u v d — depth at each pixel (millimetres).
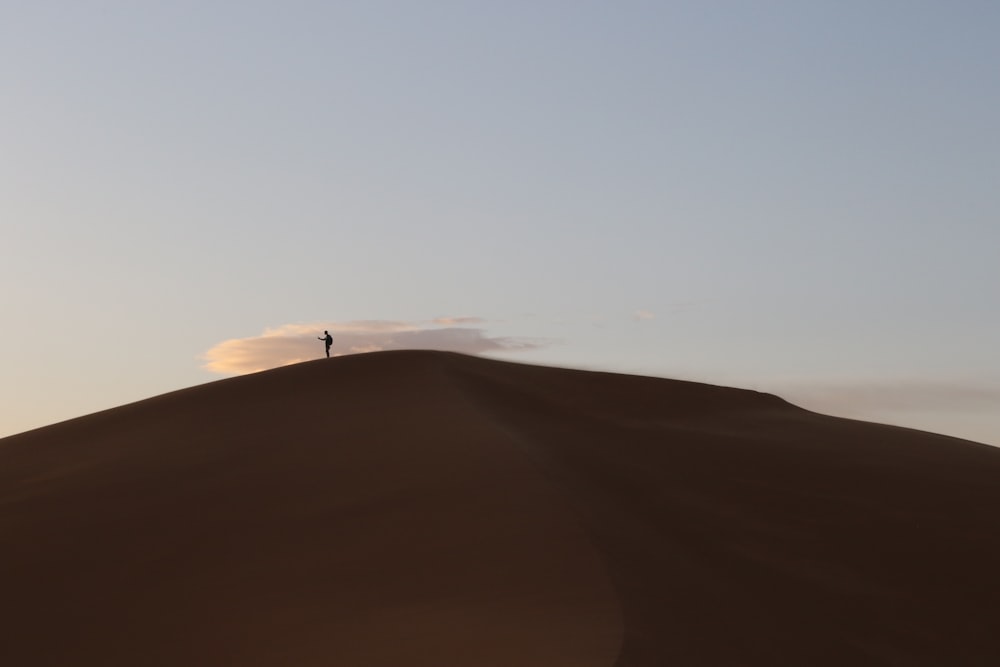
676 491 26344
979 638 20328
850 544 24328
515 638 13336
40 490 27016
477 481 21891
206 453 28031
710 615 16594
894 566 23250
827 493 28031
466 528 18953
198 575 19250
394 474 23219
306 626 15562
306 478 24094
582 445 29391
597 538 18547
